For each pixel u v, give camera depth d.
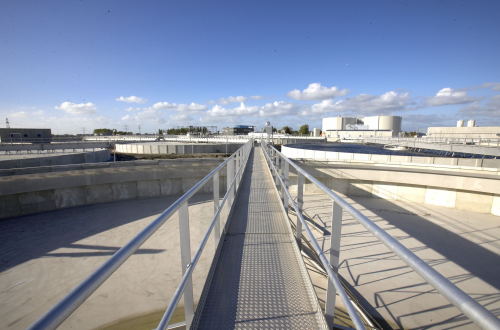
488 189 11.51
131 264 7.76
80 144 28.48
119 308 6.00
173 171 15.15
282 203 5.37
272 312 2.32
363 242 9.40
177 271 7.42
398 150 44.44
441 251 8.75
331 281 1.89
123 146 32.19
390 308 6.26
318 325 2.15
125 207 13.02
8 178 10.90
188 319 2.02
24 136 44.94
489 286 6.96
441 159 15.03
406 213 12.13
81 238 9.50
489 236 9.73
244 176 9.38
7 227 10.35
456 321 5.82
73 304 0.80
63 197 12.60
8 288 6.68
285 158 4.76
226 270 3.03
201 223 10.85
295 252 3.44
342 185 15.40
